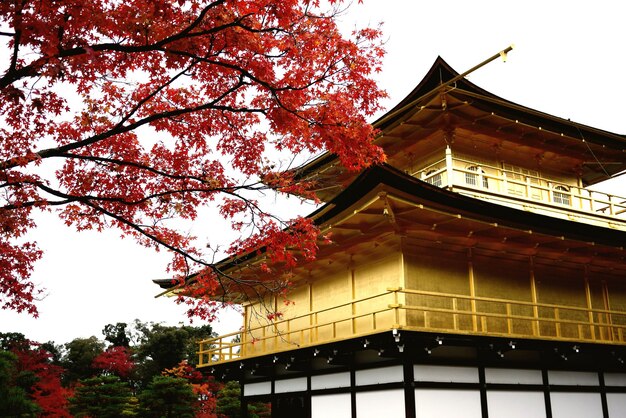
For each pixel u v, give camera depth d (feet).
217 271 39.22
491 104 76.48
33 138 36.24
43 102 33.22
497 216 61.98
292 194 42.93
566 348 66.54
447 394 58.49
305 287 80.38
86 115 38.11
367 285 67.51
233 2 29.96
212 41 31.83
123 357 197.16
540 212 80.74
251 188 36.01
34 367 143.84
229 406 141.08
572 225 67.97
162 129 39.60
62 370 159.74
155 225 41.96
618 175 100.73
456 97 73.05
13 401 73.10
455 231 63.67
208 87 37.60
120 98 38.32
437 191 56.08
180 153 40.24
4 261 39.42
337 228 63.00
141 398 127.44
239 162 40.98
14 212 35.37
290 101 34.35
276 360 72.33
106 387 132.16
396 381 58.18
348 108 34.94
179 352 197.16
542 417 65.51
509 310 64.90
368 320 65.82
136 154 39.60
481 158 83.56
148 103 38.58
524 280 71.56
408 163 86.63
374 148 36.35
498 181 83.25
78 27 29.19
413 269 62.69
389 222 60.85
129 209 40.11
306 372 74.59
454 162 79.66
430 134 79.87
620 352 71.56
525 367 66.28
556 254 73.26
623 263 79.00
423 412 56.13
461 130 79.71
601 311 70.95
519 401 64.18
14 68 26.71
